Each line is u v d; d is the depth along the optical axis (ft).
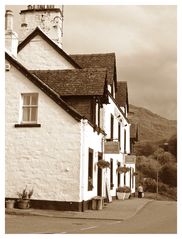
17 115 59.21
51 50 74.13
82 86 62.08
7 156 58.59
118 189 89.81
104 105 75.31
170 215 57.26
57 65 73.61
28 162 57.93
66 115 57.77
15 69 59.88
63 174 56.75
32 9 79.00
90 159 63.21
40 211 53.47
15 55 65.82
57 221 45.93
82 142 57.11
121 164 98.84
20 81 59.62
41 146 57.93
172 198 169.68
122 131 100.53
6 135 59.06
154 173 193.88
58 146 57.41
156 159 209.05
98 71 63.82
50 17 78.59
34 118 59.36
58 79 63.82
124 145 104.42
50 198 56.59
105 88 66.33
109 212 57.16
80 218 49.24
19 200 55.57
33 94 59.47
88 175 61.26
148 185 181.47
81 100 62.03
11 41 64.85
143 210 64.28
